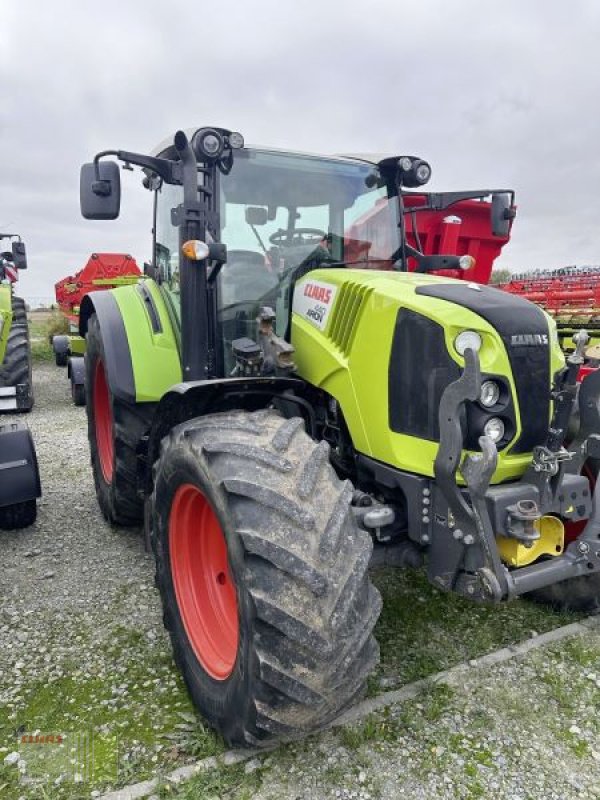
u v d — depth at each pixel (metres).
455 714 2.53
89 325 4.54
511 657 2.89
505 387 2.42
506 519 2.33
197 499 2.57
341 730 2.43
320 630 1.94
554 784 2.20
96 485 4.70
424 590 3.49
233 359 3.21
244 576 2.01
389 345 2.60
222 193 3.17
